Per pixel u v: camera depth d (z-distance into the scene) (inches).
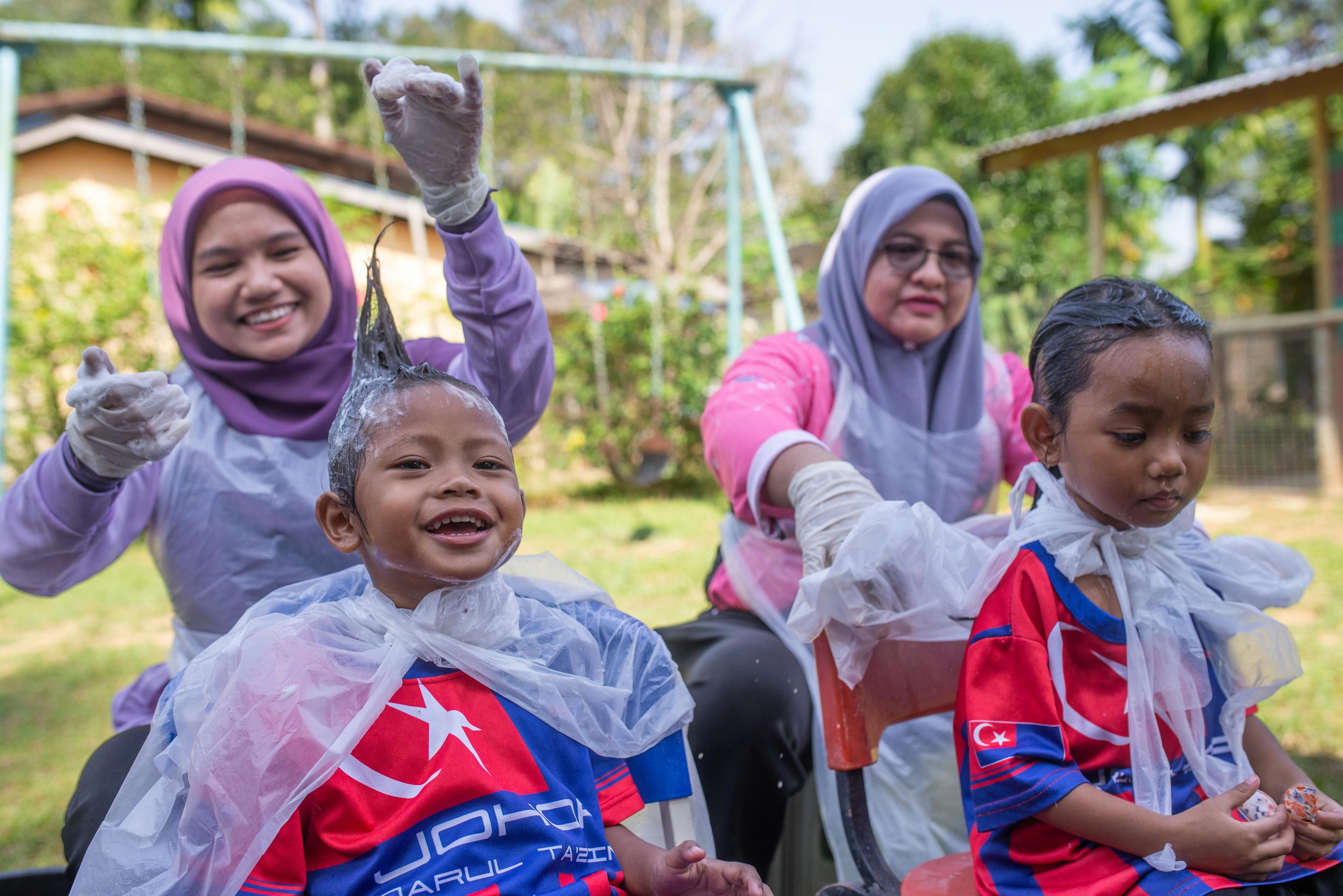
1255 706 63.6
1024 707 54.3
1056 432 57.3
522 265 75.5
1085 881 51.1
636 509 323.9
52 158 356.5
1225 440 324.2
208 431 77.6
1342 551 212.4
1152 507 54.2
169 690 52.2
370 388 53.7
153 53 808.3
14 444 294.4
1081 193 558.9
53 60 890.7
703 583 185.0
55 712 151.4
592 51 639.8
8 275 156.6
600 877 50.4
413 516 49.9
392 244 336.2
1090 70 669.3
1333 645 150.2
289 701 48.1
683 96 593.0
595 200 547.2
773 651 78.7
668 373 361.1
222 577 75.7
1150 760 53.6
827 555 64.4
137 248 300.7
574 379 361.4
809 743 78.8
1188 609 58.8
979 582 57.7
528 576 61.1
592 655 56.4
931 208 87.0
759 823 73.7
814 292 390.9
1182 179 606.9
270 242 78.7
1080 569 56.1
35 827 111.1
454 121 64.9
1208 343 54.6
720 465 80.4
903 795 77.8
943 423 90.9
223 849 46.7
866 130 711.1
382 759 49.3
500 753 51.0
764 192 165.6
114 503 71.1
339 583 58.9
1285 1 772.0
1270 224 586.6
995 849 54.7
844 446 88.5
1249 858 48.9
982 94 674.2
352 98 893.2
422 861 47.5
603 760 55.7
